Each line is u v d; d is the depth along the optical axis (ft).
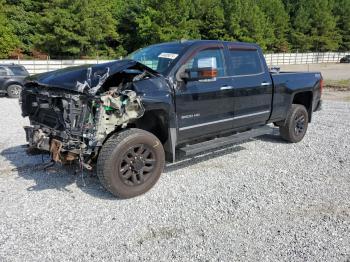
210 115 17.54
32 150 16.39
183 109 16.21
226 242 11.42
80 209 13.67
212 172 17.88
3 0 126.21
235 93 18.57
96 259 10.50
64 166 18.22
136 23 142.82
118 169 14.06
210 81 17.35
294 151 21.67
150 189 15.51
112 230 12.14
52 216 13.09
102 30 132.26
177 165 18.86
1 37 119.85
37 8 134.21
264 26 184.85
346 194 15.15
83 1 119.85
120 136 14.16
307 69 142.61
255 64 20.30
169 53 16.93
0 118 33.32
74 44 123.54
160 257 10.61
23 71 53.11
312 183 16.39
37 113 16.25
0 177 16.96
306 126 24.22
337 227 12.34
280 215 13.25
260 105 20.39
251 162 19.49
